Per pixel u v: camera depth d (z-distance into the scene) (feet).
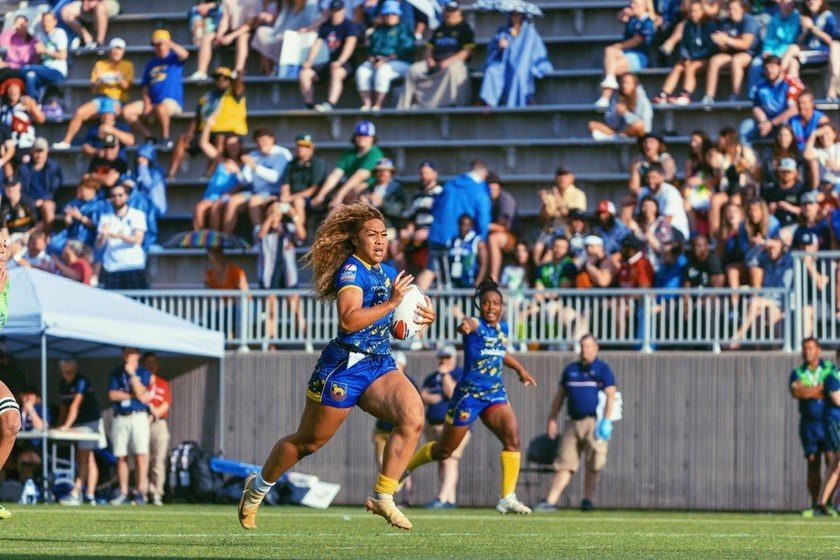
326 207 264.31
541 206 277.64
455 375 219.41
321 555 88.33
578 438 214.07
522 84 291.99
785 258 226.99
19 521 142.72
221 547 96.94
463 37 297.74
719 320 226.17
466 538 116.16
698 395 225.76
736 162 244.83
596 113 288.71
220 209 274.77
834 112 271.08
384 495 94.58
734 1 278.26
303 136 268.41
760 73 273.33
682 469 225.97
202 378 246.68
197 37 319.47
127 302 233.14
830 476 203.21
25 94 308.19
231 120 291.38
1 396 93.45
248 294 246.47
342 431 239.50
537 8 286.66
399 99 298.35
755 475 223.71
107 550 92.32
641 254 233.96
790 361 222.48
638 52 287.48
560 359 231.09
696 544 112.27
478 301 155.22
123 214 264.11
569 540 115.96
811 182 244.63
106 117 295.69
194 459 232.73
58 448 234.99
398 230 254.68
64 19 325.42
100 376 251.19
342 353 93.25
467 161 288.71
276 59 310.65
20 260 260.83
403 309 97.45
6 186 276.21
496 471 232.73
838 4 294.46
